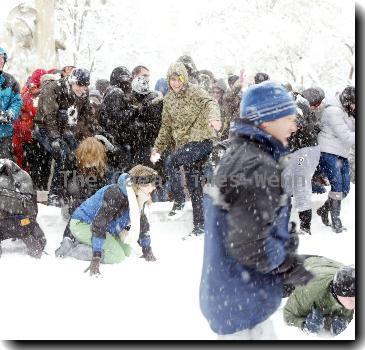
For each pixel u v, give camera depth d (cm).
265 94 377
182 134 901
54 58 1457
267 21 2364
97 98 1018
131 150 941
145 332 537
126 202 716
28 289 643
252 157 364
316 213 1040
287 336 511
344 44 2339
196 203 892
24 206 754
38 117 902
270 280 384
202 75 1140
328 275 522
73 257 757
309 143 912
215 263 379
